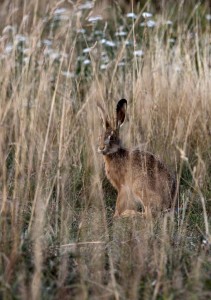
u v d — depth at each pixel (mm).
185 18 26453
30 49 20094
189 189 16391
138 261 12383
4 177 14055
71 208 15195
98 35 24750
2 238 12758
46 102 19594
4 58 20750
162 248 12344
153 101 19219
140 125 19047
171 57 21625
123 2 28453
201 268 12227
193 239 13922
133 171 16438
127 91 20141
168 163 17828
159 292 11430
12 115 19156
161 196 15969
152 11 27406
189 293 11258
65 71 21391
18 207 14148
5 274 11578
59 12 23812
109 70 21781
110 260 12062
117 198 16609
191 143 18625
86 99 19250
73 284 11617
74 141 18281
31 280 11688
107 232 13812
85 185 16812
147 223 14406
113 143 16609
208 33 23344
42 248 12516
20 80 19953
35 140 17672
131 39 23359
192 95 19484
